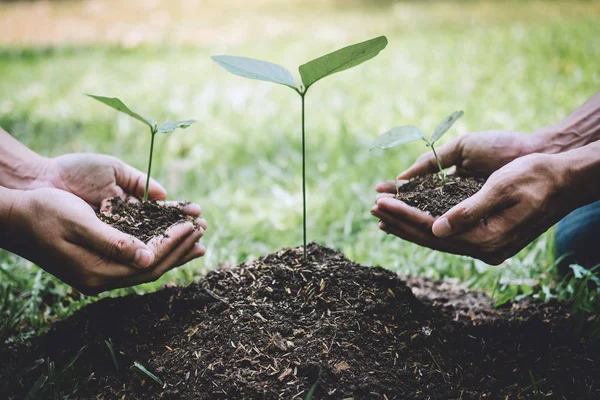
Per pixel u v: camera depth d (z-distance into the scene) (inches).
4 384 29.7
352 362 28.9
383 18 153.7
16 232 29.5
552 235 42.2
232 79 96.5
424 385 28.8
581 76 79.7
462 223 29.4
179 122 31.8
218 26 157.5
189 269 40.9
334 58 29.0
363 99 81.0
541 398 28.6
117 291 39.0
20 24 167.6
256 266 33.3
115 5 194.4
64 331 31.9
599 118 36.1
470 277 40.4
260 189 54.7
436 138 32.8
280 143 64.6
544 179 29.4
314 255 33.7
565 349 31.5
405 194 32.9
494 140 35.7
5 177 34.8
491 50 102.2
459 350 31.1
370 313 31.0
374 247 44.1
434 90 82.0
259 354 29.1
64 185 35.2
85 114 79.7
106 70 106.3
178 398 28.1
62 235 29.1
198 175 57.1
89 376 29.4
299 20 159.9
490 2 166.4
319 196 51.6
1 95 89.0
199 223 33.4
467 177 36.0
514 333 32.6
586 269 38.6
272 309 31.1
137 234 30.9
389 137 32.8
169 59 115.0
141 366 29.0
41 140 68.7
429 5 171.0
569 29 111.3
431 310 33.3
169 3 197.0
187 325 31.2
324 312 30.9
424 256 42.3
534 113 68.0
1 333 34.3
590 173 29.6
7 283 40.9
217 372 28.7
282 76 30.8
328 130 68.4
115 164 35.8
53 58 118.7
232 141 66.1
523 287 38.2
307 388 27.9
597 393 29.1
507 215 29.7
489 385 29.4
